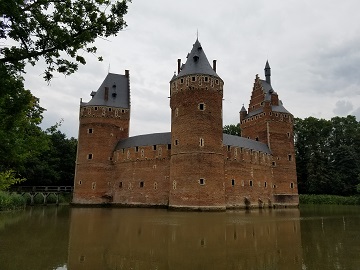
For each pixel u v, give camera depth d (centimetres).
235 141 5659
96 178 5822
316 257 1736
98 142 5956
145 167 5516
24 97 1220
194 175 4456
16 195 4703
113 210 4675
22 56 1113
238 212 4578
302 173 8475
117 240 2172
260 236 2384
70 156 7400
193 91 4691
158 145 5434
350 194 8012
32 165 6309
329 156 9044
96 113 6056
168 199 5156
